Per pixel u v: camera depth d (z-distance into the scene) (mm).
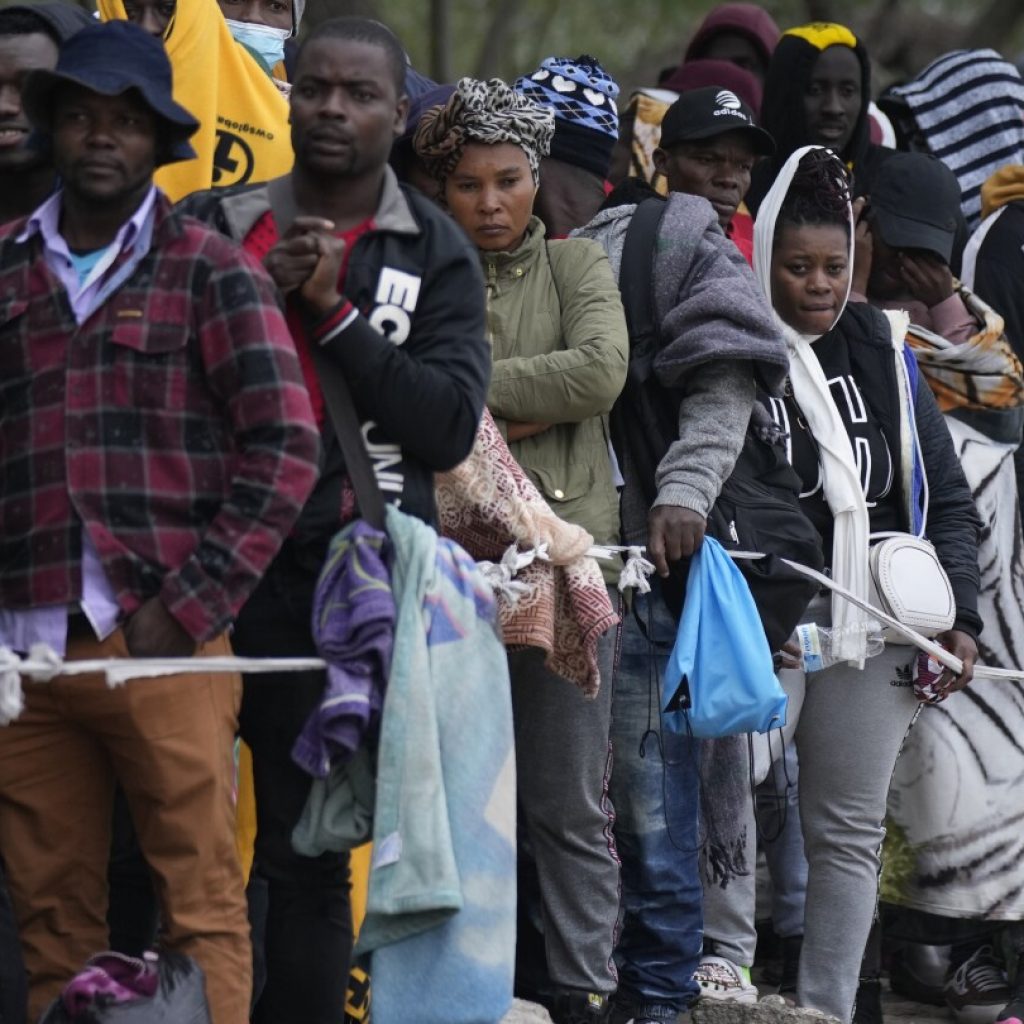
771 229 19641
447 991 13445
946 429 20625
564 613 16438
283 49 21219
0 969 13562
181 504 13312
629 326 18250
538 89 20125
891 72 45844
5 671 12672
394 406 13758
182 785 13719
